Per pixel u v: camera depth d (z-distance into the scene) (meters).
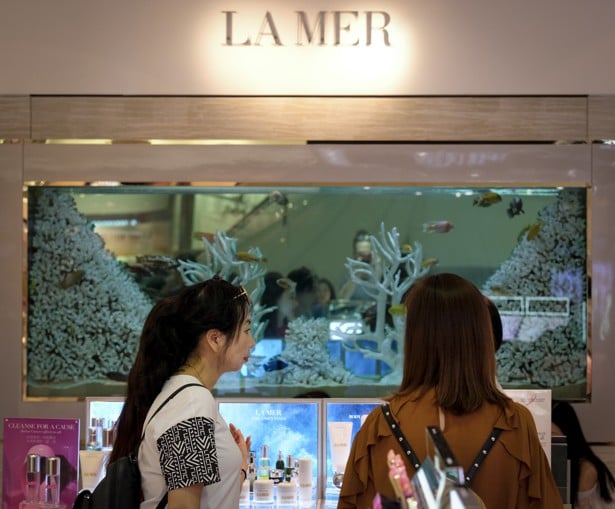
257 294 4.00
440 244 4.00
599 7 3.96
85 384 4.01
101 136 4.00
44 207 4.02
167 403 2.19
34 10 3.98
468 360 2.05
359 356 3.98
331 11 3.99
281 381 3.97
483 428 2.00
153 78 3.99
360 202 4.00
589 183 3.99
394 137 4.00
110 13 3.99
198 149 4.00
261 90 3.99
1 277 3.99
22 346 3.98
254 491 3.39
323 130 4.00
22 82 4.00
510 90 3.99
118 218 4.02
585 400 3.98
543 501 2.04
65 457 3.20
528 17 3.98
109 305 4.02
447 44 3.99
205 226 4.01
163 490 2.17
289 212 4.00
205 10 3.99
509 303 4.01
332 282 3.99
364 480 2.08
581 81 3.99
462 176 3.98
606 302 3.98
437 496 1.49
